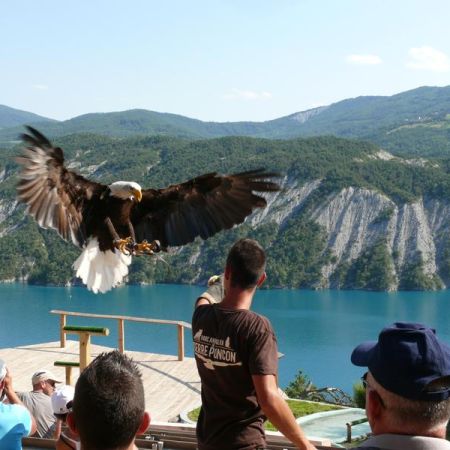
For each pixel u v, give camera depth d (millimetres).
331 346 74000
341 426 11383
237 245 3607
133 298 97500
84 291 102625
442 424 2172
